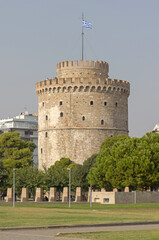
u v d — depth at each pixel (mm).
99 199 184000
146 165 183125
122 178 187625
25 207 156250
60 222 93438
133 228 82875
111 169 190000
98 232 76000
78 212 131250
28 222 93312
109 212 132625
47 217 108312
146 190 194375
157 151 189250
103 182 196750
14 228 81250
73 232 76000
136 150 189125
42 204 174250
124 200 178625
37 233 75812
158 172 186875
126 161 185500
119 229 81125
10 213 123125
